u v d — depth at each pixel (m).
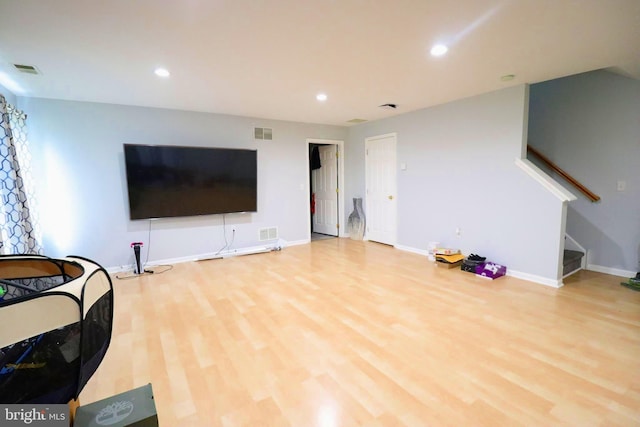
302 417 1.59
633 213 3.47
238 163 4.88
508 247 3.72
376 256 4.78
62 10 1.83
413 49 2.48
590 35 2.26
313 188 6.95
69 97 3.73
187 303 3.05
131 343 2.32
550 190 3.30
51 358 0.95
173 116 4.43
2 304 0.81
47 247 3.81
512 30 2.18
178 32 2.14
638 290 3.18
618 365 1.95
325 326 2.54
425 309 2.82
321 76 3.10
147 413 1.11
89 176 3.98
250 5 1.82
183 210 4.52
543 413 1.58
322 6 1.84
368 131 5.68
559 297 3.04
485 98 3.80
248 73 2.98
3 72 2.85
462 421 1.54
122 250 4.22
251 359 2.10
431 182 4.59
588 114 3.72
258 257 4.81
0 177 2.93
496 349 2.16
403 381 1.85
